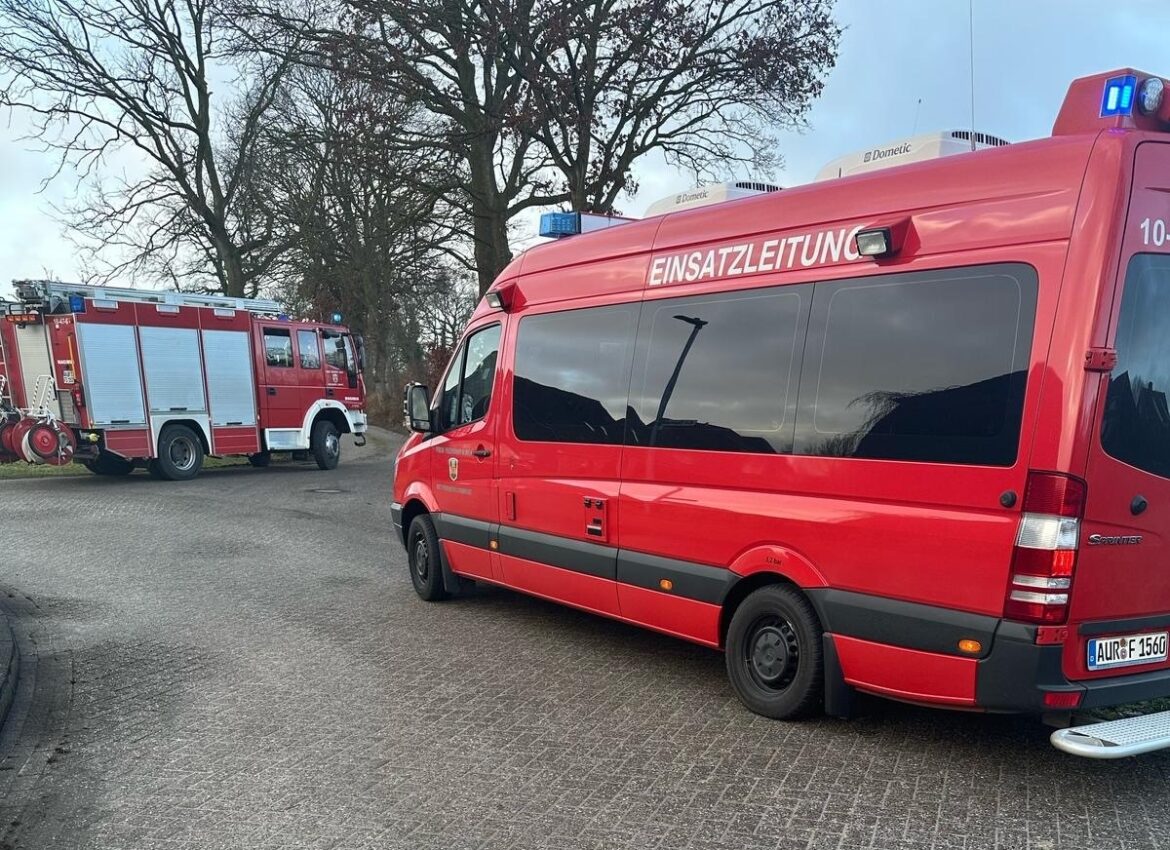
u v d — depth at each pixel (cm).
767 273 450
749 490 446
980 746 407
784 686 439
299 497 1414
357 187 2531
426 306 3397
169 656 584
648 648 586
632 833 335
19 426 1418
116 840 343
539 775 388
